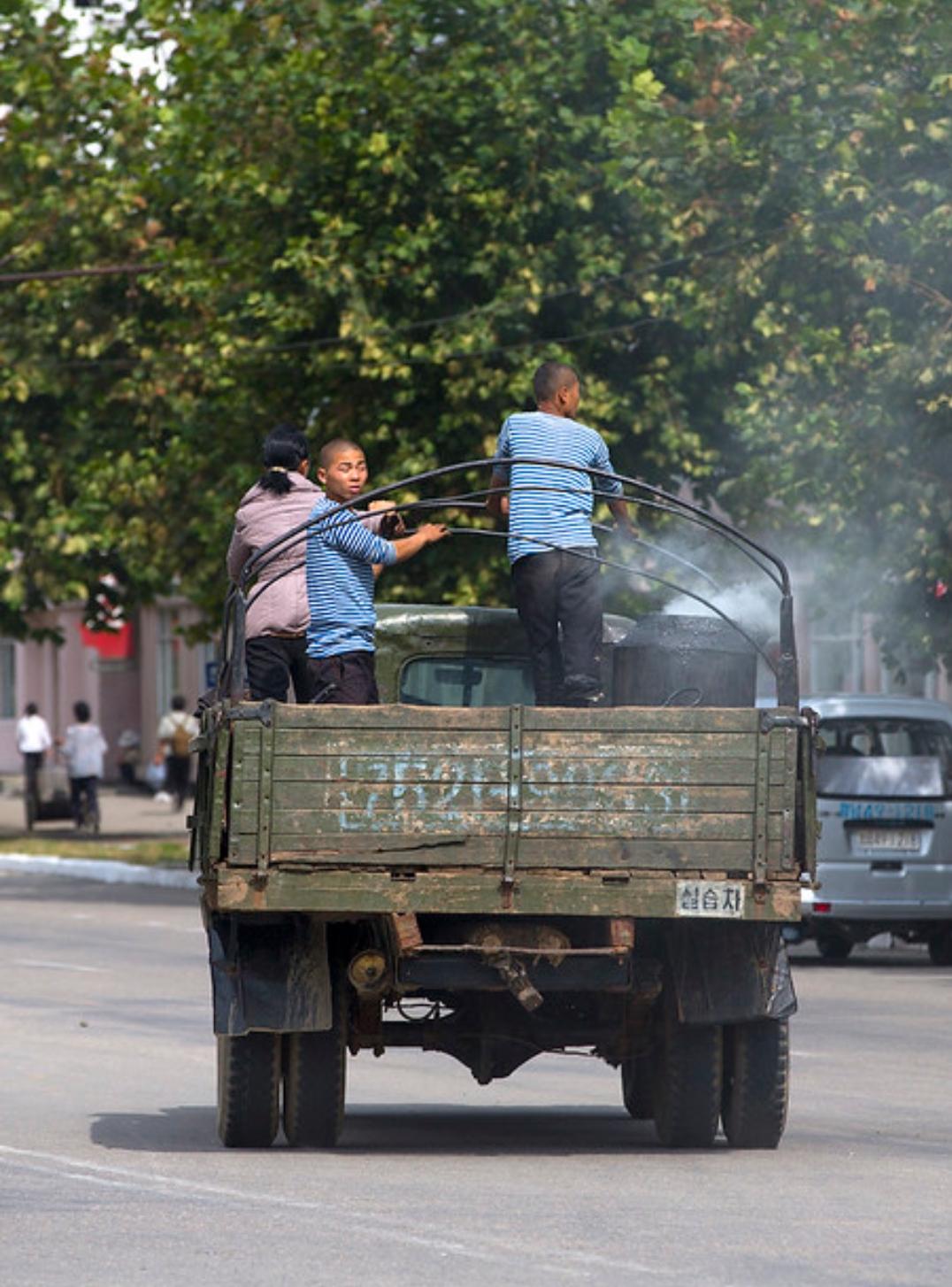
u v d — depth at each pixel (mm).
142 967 59406
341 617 31328
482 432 77125
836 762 62000
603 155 77375
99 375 99250
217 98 81438
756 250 67062
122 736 177375
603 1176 28500
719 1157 30531
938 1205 26453
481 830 28859
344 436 79562
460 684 34250
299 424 82062
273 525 32000
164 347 94062
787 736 29109
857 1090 38344
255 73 80750
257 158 80875
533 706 30156
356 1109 36094
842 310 66250
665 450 77812
